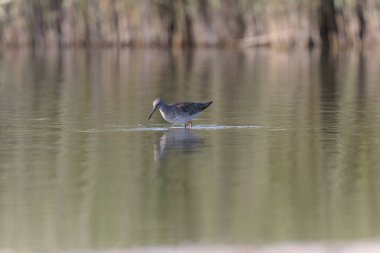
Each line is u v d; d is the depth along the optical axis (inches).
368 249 413.4
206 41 1694.1
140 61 1473.9
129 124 779.4
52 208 509.7
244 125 771.4
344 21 1624.0
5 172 598.2
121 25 1695.4
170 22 1699.1
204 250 419.5
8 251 429.7
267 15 1652.3
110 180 574.2
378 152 653.3
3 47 1706.4
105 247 433.4
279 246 425.4
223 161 624.7
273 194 537.0
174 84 1134.4
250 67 1358.3
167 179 576.1
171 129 751.1
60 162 626.5
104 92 1043.9
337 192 540.7
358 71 1277.1
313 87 1084.5
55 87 1102.4
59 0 1684.3
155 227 469.1
